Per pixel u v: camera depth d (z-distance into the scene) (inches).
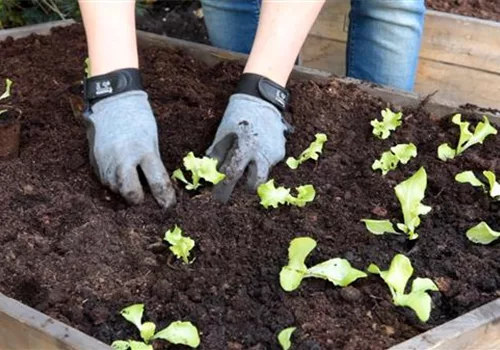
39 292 40.5
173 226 44.7
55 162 50.9
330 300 39.8
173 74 60.8
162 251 43.3
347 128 54.4
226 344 37.6
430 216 46.1
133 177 45.7
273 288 40.5
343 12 75.3
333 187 48.4
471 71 71.2
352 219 45.8
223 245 43.5
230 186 46.8
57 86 59.5
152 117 48.2
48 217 45.4
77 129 54.2
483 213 46.4
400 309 39.1
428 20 71.0
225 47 67.8
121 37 48.1
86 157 51.0
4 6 78.9
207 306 39.6
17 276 41.4
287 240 43.8
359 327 38.4
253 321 38.8
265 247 43.4
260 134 47.8
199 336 38.0
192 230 44.4
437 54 72.1
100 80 47.8
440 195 47.9
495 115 53.7
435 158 51.2
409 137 53.2
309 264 42.2
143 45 65.7
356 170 50.4
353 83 57.9
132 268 42.0
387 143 52.9
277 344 37.5
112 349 35.4
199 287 40.7
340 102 56.5
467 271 41.6
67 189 48.3
